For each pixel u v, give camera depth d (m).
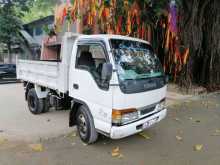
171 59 9.45
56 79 5.04
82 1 6.18
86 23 7.20
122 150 4.24
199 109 7.27
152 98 4.16
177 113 6.81
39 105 6.26
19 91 10.32
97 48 4.02
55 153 4.10
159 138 4.83
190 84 9.58
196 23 9.26
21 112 6.69
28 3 19.89
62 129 5.27
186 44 9.12
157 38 9.41
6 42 18.39
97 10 6.08
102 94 3.79
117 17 6.59
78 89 4.34
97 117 3.98
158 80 4.35
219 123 5.88
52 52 7.54
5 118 6.11
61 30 7.99
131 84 3.71
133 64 3.98
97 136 4.31
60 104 5.59
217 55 9.91
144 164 3.73
